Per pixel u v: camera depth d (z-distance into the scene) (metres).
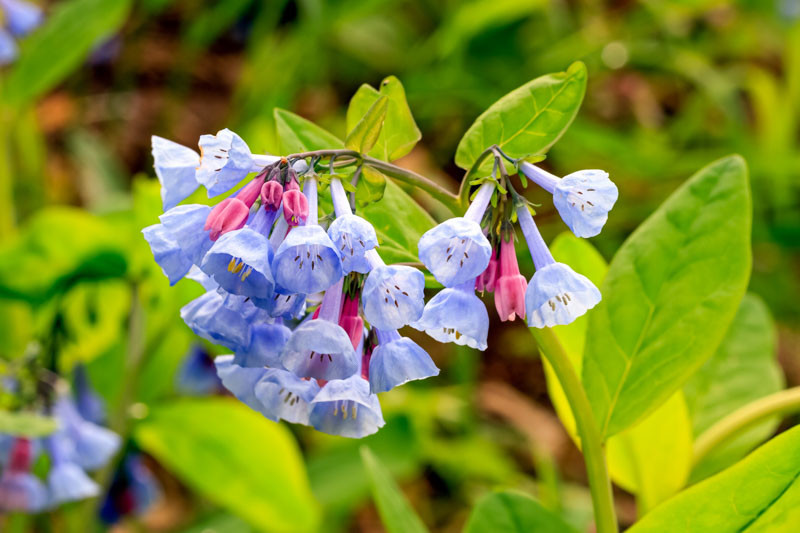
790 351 0.92
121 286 0.60
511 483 0.78
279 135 0.45
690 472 0.49
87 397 0.61
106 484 0.59
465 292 0.41
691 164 1.01
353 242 0.40
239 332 0.40
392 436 0.75
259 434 0.58
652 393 0.45
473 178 0.42
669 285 0.46
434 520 0.79
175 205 0.41
